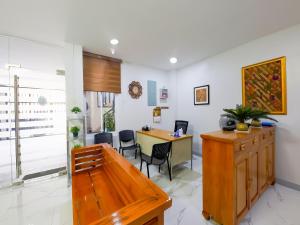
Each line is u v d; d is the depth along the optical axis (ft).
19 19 6.59
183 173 9.61
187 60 12.40
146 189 3.02
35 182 8.41
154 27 7.38
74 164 5.71
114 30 7.61
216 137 5.15
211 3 5.74
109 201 4.17
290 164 7.61
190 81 13.61
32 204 6.55
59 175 9.16
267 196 6.98
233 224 4.78
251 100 9.11
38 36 8.13
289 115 7.57
